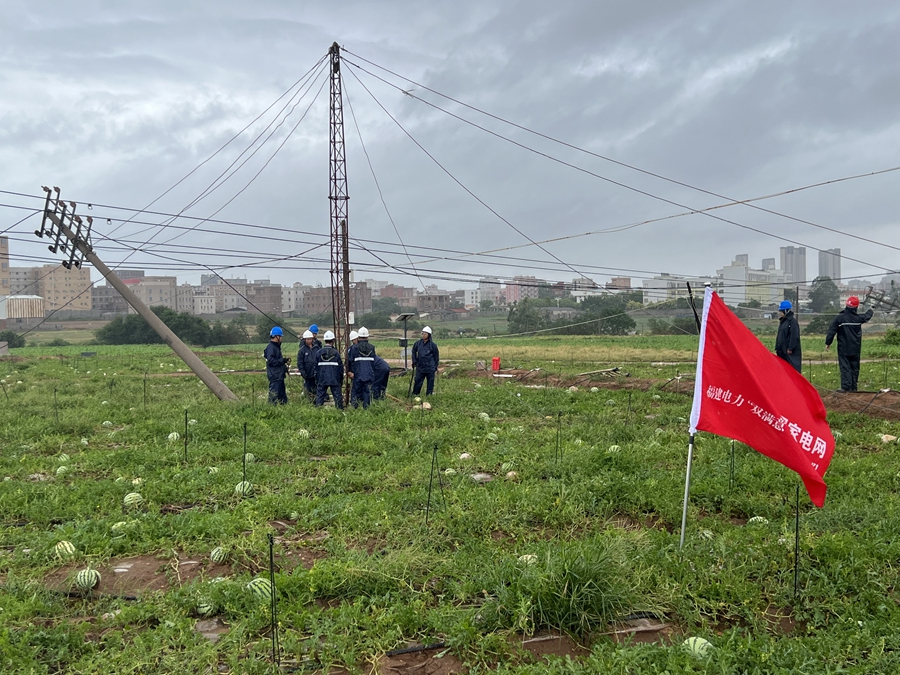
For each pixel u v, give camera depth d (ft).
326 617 20.13
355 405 63.00
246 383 86.84
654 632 20.27
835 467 36.47
